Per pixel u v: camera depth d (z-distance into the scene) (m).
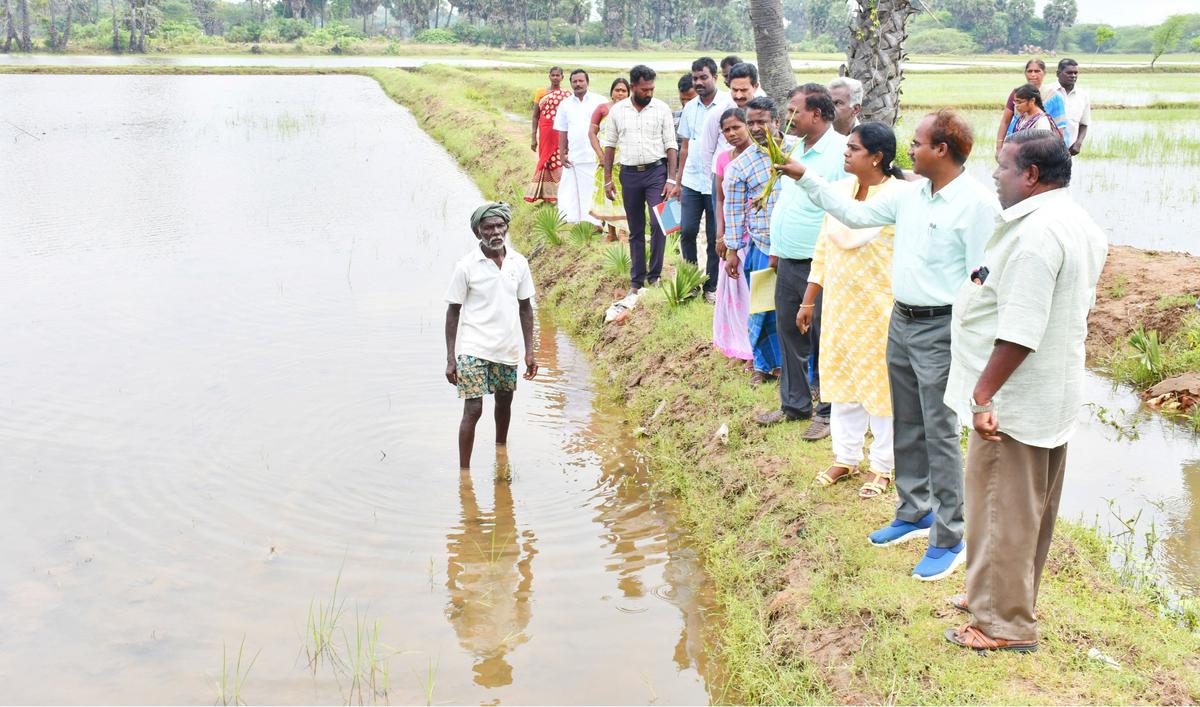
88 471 6.98
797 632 4.83
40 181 18.64
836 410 5.74
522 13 117.50
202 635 5.21
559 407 8.41
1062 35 140.00
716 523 6.20
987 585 4.15
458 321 7.04
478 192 18.09
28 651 5.05
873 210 4.86
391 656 5.05
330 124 29.20
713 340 7.96
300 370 8.91
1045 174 3.73
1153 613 4.64
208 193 17.64
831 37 134.75
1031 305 3.70
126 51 83.19
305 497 6.68
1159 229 13.04
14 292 11.29
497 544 6.16
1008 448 3.95
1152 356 8.17
